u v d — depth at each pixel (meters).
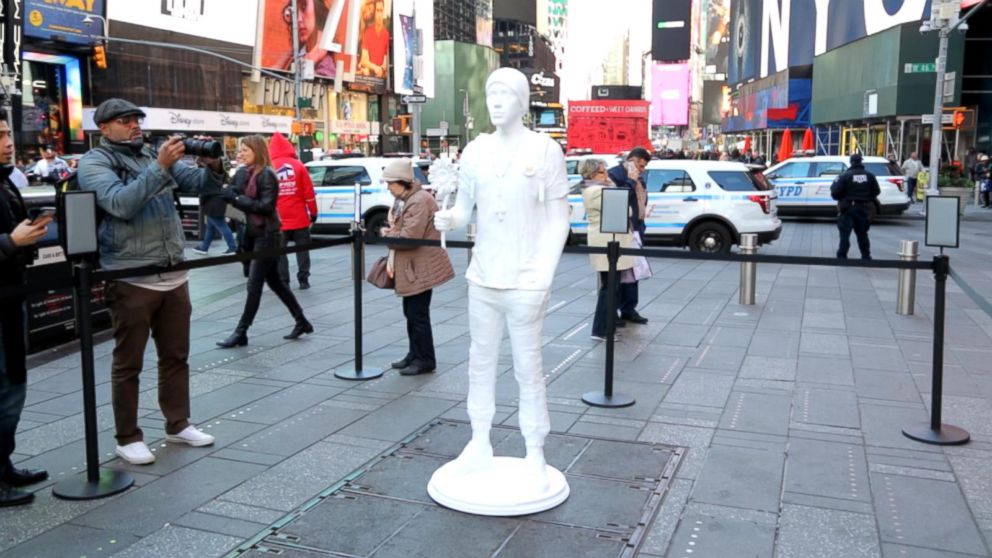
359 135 55.12
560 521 4.03
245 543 3.81
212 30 36.66
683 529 3.96
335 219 16.78
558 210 4.18
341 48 49.78
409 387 6.41
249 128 39.06
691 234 14.92
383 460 4.84
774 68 50.06
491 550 3.73
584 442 5.14
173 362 5.05
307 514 4.11
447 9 99.25
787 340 8.05
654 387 6.41
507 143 4.12
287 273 8.27
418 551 3.72
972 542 3.83
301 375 6.77
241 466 4.77
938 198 5.09
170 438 5.15
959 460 4.86
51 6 26.89
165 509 4.18
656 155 37.16
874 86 33.06
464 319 9.15
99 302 8.39
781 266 13.55
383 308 9.81
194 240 16.95
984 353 7.46
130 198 4.34
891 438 5.24
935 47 29.94
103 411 5.79
